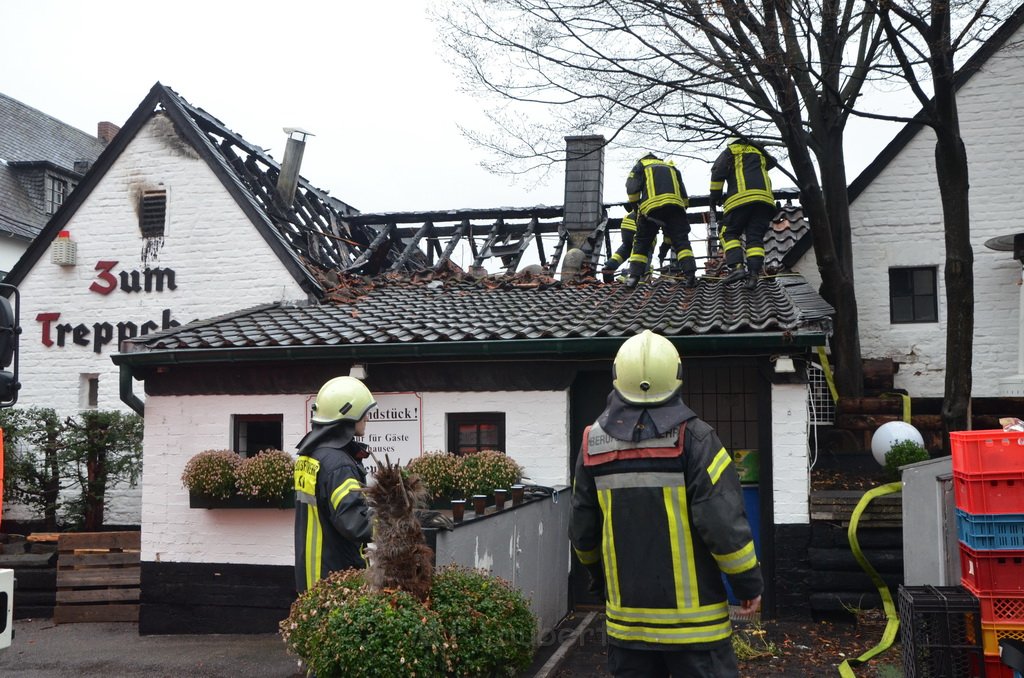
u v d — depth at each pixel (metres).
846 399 9.23
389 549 4.46
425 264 15.39
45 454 11.11
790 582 7.75
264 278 11.66
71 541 9.69
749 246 9.88
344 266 13.84
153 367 9.24
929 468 6.07
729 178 9.92
